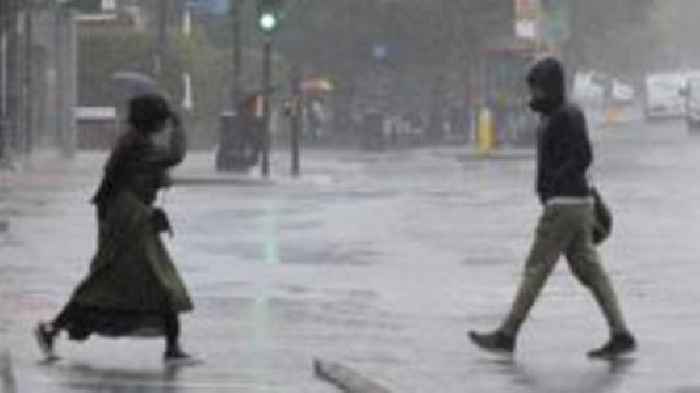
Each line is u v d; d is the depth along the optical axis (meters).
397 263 43.31
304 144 142.12
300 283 38.56
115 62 123.69
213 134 131.50
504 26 144.00
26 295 35.19
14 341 28.73
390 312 33.75
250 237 50.41
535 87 28.14
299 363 27.02
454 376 25.78
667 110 186.88
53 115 106.56
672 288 37.88
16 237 48.47
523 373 26.25
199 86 128.88
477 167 98.38
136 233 26.45
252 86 135.50
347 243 48.88
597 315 33.25
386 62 147.25
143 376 25.45
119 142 26.78
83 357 27.27
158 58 107.69
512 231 53.22
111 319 26.59
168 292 26.52
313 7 147.00
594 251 28.36
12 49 92.94
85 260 42.22
